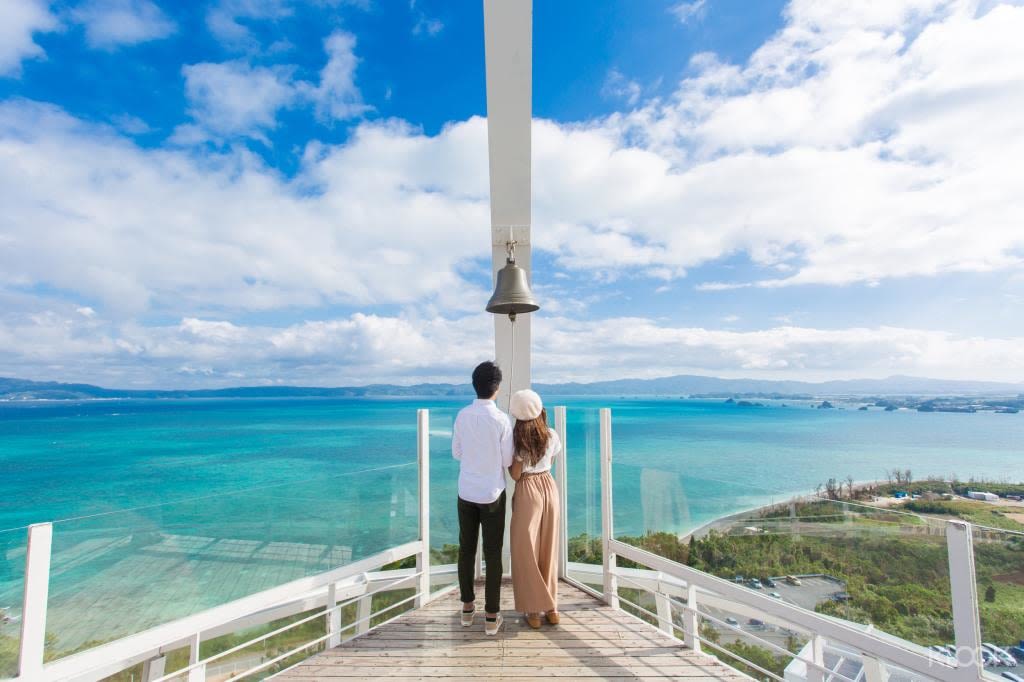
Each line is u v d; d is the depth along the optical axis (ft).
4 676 6.59
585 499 14.11
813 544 8.63
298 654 10.38
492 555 11.02
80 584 7.27
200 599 8.75
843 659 8.18
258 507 9.71
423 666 9.73
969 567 6.55
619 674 9.46
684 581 11.18
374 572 12.00
